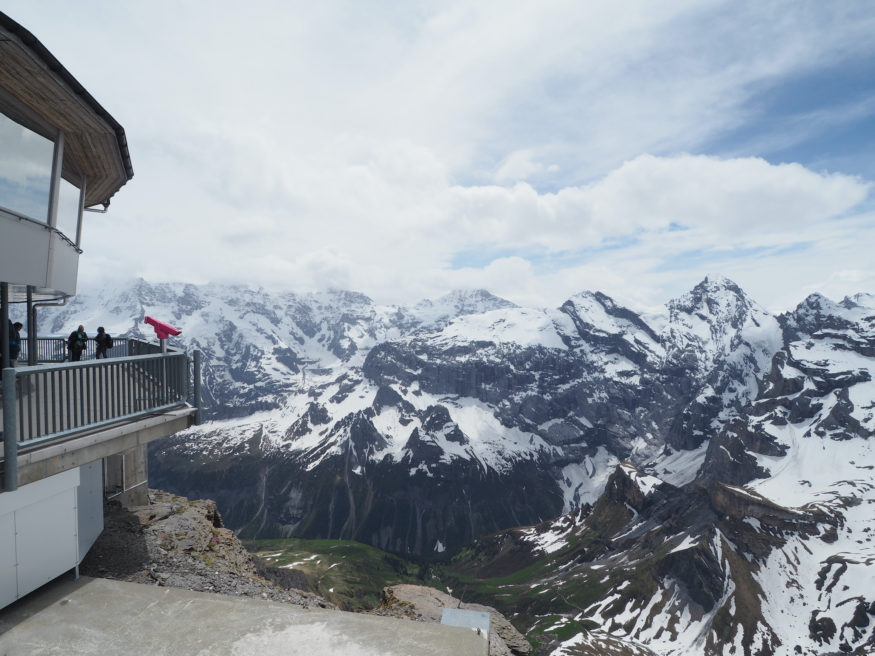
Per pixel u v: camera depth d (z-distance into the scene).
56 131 14.15
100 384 11.84
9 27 9.88
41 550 10.61
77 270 17.78
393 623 10.28
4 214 12.02
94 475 13.45
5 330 12.55
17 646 8.87
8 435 9.40
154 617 10.07
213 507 20.95
